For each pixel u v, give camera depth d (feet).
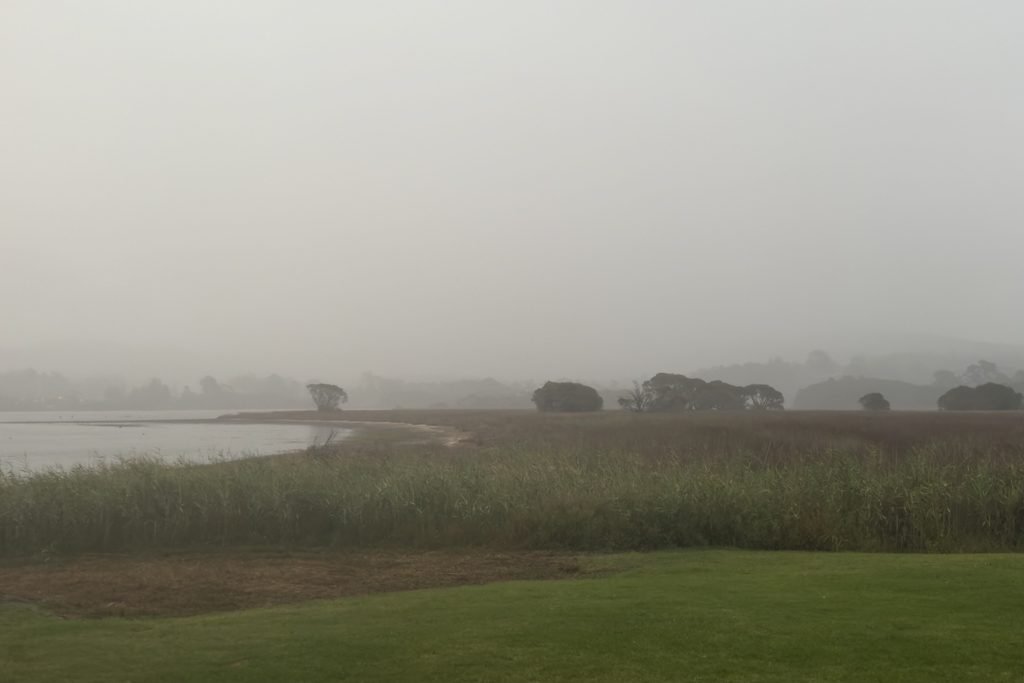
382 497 42.19
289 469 48.49
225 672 16.34
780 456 64.95
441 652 17.19
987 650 16.19
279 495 42.16
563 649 17.13
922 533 37.52
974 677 14.48
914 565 27.40
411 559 35.83
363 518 40.78
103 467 49.19
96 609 26.11
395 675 15.64
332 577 31.91
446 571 32.86
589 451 68.39
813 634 17.80
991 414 174.91
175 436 171.94
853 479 42.96
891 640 17.10
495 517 41.37
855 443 84.64
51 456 105.29
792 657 16.07
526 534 39.19
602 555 35.91
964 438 86.84
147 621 23.20
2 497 40.01
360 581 31.01
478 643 17.88
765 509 39.24
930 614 19.52
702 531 38.19
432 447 97.30
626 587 25.17
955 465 46.60
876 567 27.43
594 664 15.97
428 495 43.47
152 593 28.84
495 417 229.25
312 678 15.69
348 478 47.11
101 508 39.60
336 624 20.62
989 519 38.88
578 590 24.84
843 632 17.89
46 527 38.42
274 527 40.86
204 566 34.47
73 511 39.04
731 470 48.57
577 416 200.75
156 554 37.42
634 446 81.56
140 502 41.06
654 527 38.24
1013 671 14.80
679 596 22.99
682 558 33.14
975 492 40.45
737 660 15.97
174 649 18.51
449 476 46.47
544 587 25.85
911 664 15.37
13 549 37.50
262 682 15.56
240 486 43.57
